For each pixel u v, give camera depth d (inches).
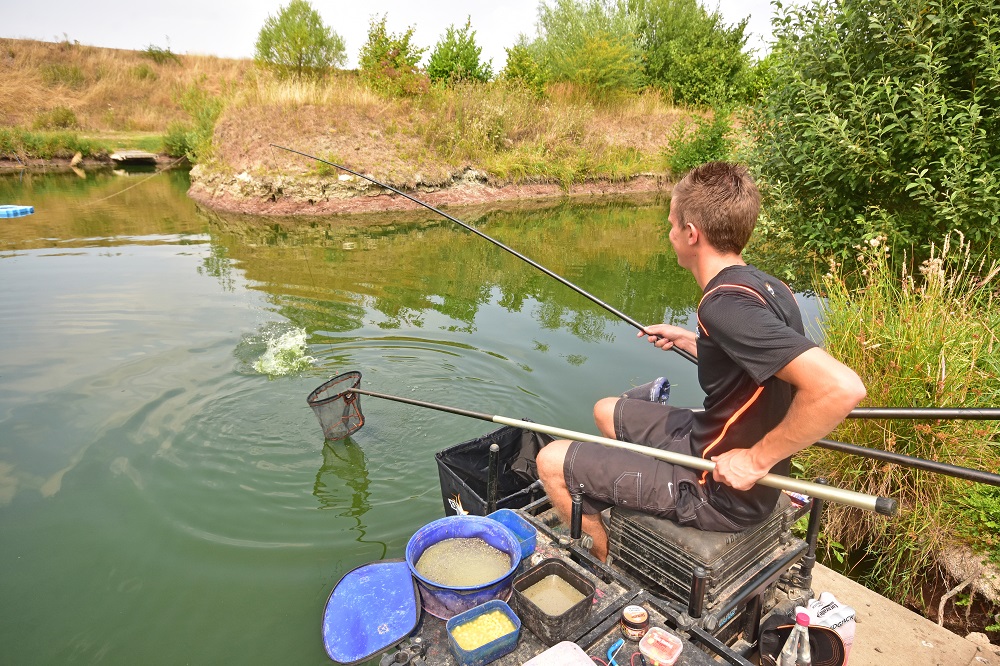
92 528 127.2
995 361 133.3
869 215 206.1
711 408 82.8
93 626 103.0
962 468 67.4
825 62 207.3
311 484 144.3
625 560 93.2
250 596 109.9
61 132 819.4
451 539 97.6
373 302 275.9
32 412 171.5
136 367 201.9
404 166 556.7
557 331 240.4
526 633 82.1
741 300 72.3
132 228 426.9
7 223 430.9
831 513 134.0
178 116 976.9
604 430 107.5
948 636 101.6
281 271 324.5
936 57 184.5
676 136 756.0
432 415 176.1
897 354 134.3
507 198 614.9
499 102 666.2
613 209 576.4
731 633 91.5
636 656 75.9
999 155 174.1
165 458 152.3
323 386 158.4
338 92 597.0
